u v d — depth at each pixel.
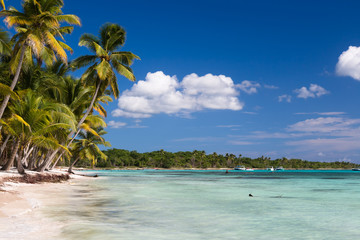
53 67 34.53
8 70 27.66
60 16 24.91
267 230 10.19
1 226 9.19
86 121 36.41
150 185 34.34
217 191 26.75
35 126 26.33
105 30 34.31
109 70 32.12
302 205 17.12
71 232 8.93
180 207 15.48
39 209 13.11
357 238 9.16
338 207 16.38
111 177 59.97
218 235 9.31
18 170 27.91
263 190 28.84
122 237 8.62
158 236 8.93
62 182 34.88
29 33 21.77
